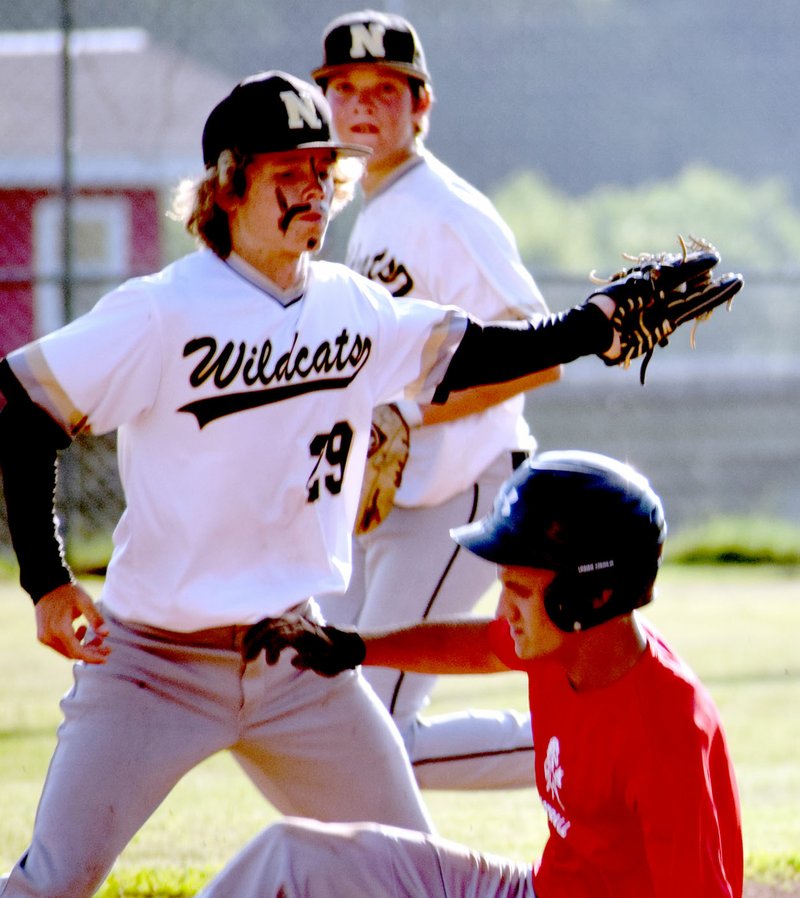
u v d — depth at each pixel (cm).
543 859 1027
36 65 7225
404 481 1511
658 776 931
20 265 6906
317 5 9506
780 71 14400
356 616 1581
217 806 1919
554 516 948
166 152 7075
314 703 1159
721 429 7656
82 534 3903
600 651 952
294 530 1138
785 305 10375
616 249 13238
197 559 1108
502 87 14075
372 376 1180
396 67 1544
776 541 4484
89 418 1077
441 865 1026
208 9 7981
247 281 1099
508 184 13988
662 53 14425
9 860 1662
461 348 1209
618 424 7562
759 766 2109
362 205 1622
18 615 3331
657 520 963
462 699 2575
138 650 1126
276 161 1085
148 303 1066
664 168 14350
